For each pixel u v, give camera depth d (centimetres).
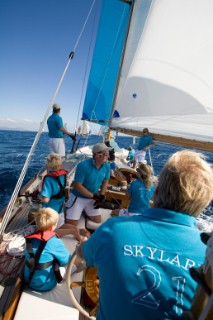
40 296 170
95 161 282
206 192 76
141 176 278
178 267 69
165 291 66
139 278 69
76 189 285
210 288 54
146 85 366
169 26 316
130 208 287
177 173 77
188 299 65
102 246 79
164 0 304
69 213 290
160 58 336
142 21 366
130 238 75
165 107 350
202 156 88
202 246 74
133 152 671
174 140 350
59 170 265
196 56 305
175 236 74
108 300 72
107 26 505
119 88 437
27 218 297
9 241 248
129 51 402
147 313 65
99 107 602
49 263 173
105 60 548
